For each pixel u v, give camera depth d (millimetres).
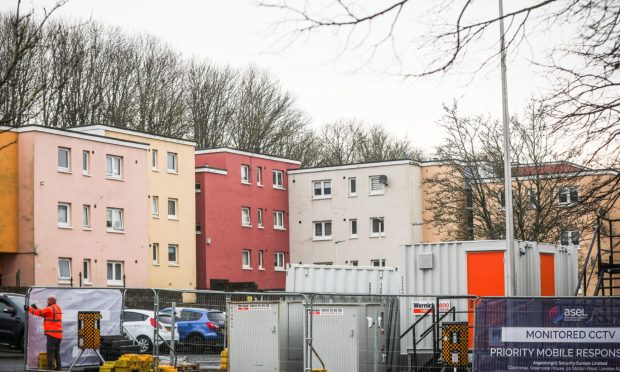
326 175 76312
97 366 22766
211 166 73312
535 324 18422
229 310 22750
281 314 23297
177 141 67688
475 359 18594
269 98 91375
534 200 45219
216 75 88938
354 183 75188
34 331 22766
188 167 68375
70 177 57625
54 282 55875
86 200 58656
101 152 59969
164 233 65875
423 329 24188
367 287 29984
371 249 73938
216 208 71562
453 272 25078
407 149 99562
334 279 30297
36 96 15953
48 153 56250
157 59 82562
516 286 24750
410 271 25438
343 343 21906
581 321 18281
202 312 23125
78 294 22828
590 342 18266
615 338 18172
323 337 22016
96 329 22688
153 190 65312
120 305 22984
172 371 21984
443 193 56250
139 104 79812
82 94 74750
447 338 19938
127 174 61781
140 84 80375
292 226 77625
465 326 19922
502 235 47969
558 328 18344
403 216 72812
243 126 89312
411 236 72562
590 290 52531
